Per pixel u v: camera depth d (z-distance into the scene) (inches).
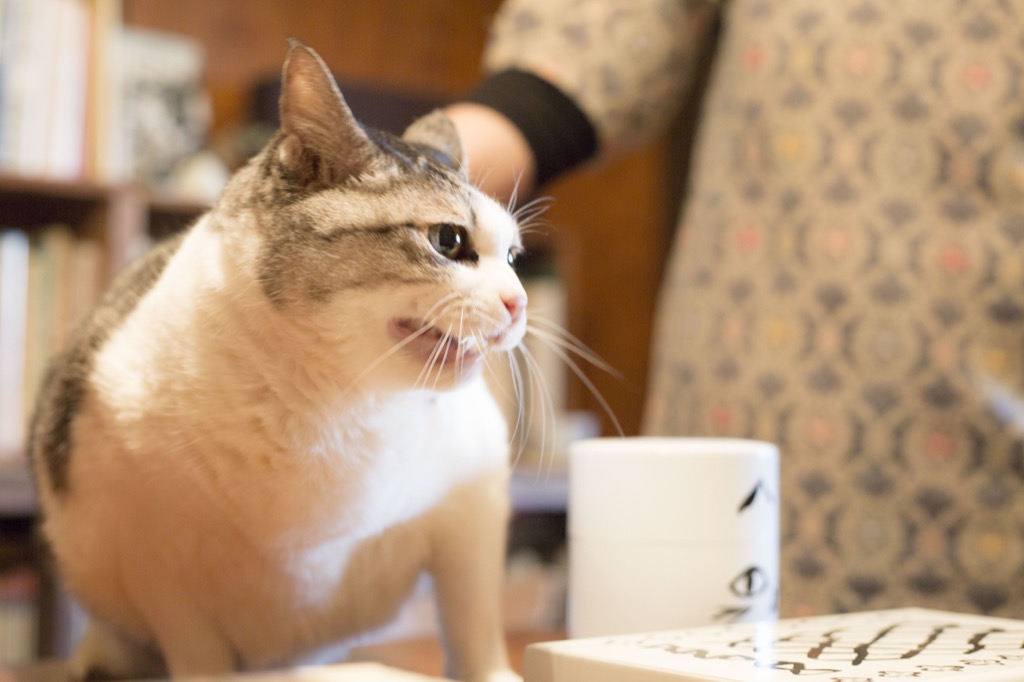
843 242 40.5
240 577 28.4
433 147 32.2
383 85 95.2
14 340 68.4
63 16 71.1
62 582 33.2
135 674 33.3
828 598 40.5
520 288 28.7
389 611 32.6
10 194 69.1
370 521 28.3
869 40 40.1
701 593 25.4
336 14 98.4
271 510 27.1
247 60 93.2
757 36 43.0
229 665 30.2
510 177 38.2
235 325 26.9
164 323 27.6
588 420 93.9
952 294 39.0
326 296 27.2
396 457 28.0
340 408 27.2
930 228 39.4
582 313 106.7
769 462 26.3
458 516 30.0
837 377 40.6
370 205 27.8
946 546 39.0
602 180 105.4
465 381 27.8
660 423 46.4
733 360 43.0
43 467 30.9
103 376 27.7
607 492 26.0
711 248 44.8
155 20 88.6
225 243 28.0
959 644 21.0
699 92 92.0
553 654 20.7
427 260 27.7
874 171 40.2
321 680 20.7
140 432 26.8
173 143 78.5
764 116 42.5
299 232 27.4
